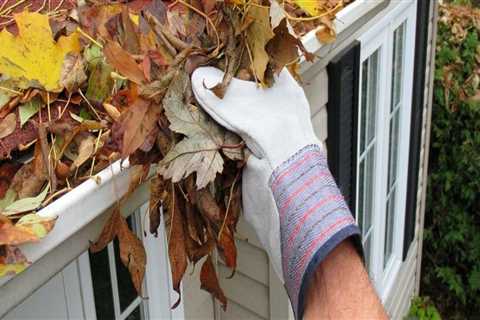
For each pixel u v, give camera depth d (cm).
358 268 104
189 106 106
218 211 108
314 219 101
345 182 257
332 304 102
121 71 104
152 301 189
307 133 111
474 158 507
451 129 511
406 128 365
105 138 106
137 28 116
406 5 316
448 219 537
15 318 150
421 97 382
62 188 101
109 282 177
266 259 232
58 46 112
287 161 105
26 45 109
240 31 108
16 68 108
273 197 105
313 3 162
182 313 201
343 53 224
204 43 112
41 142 102
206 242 117
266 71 108
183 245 113
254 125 105
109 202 102
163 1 134
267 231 111
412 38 343
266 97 109
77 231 100
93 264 171
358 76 243
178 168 102
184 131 104
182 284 206
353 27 211
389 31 296
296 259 102
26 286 97
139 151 104
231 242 117
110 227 105
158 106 105
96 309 175
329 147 237
